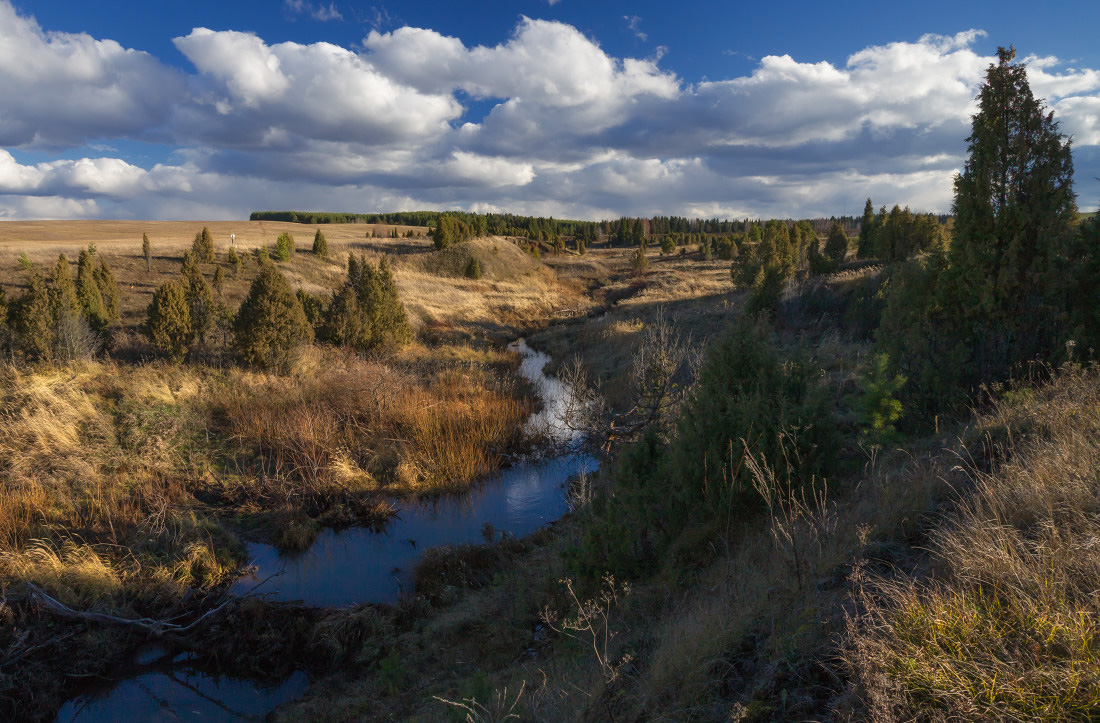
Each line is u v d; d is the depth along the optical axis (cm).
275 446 1116
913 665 224
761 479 459
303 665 582
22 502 776
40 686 524
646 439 655
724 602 368
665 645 347
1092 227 673
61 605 588
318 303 2161
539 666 462
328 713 490
